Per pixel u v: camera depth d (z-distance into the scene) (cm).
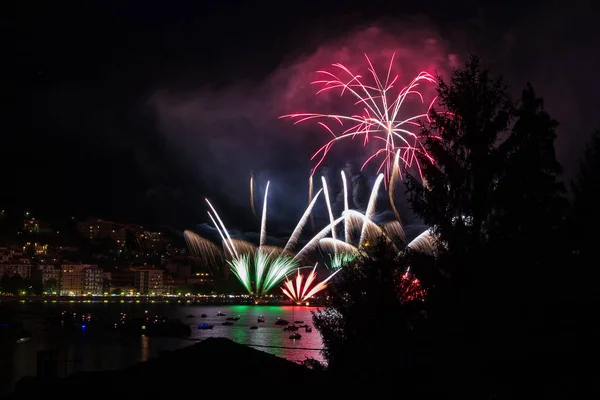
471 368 2523
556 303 2462
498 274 2531
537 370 2439
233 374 2978
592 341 2409
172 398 2750
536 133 2656
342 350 2933
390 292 2883
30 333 16888
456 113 2805
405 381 2681
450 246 2716
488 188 2711
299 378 2956
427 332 2675
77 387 3020
